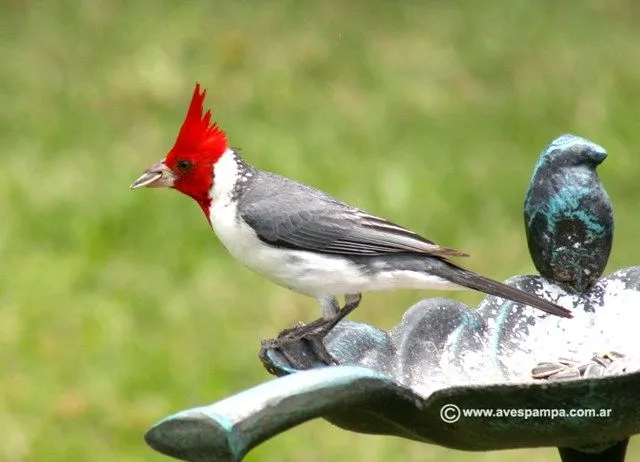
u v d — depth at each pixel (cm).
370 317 1208
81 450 1038
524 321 697
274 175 792
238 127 1573
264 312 1209
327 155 1493
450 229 1345
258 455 1029
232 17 1836
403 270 734
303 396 488
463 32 1798
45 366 1131
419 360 669
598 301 702
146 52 1748
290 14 1850
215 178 770
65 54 1755
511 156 1497
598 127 1548
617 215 1378
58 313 1208
